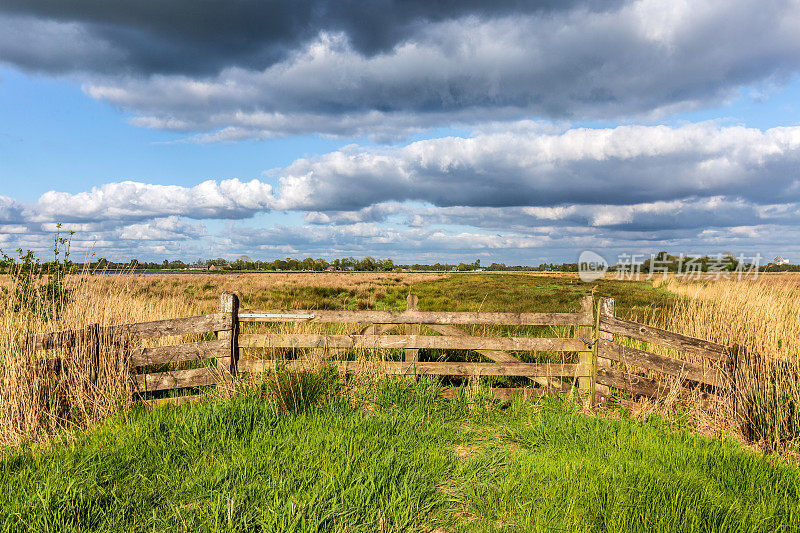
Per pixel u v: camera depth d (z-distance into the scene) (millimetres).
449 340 5875
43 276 6367
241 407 4461
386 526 2842
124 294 6812
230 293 5641
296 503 2914
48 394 4590
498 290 26938
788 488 3285
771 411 4574
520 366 5867
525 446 4422
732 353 5332
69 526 2729
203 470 3541
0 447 3986
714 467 3627
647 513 2861
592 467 3553
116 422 4445
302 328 7113
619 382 5602
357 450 3785
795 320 6113
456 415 5184
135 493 3215
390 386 5496
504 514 3066
